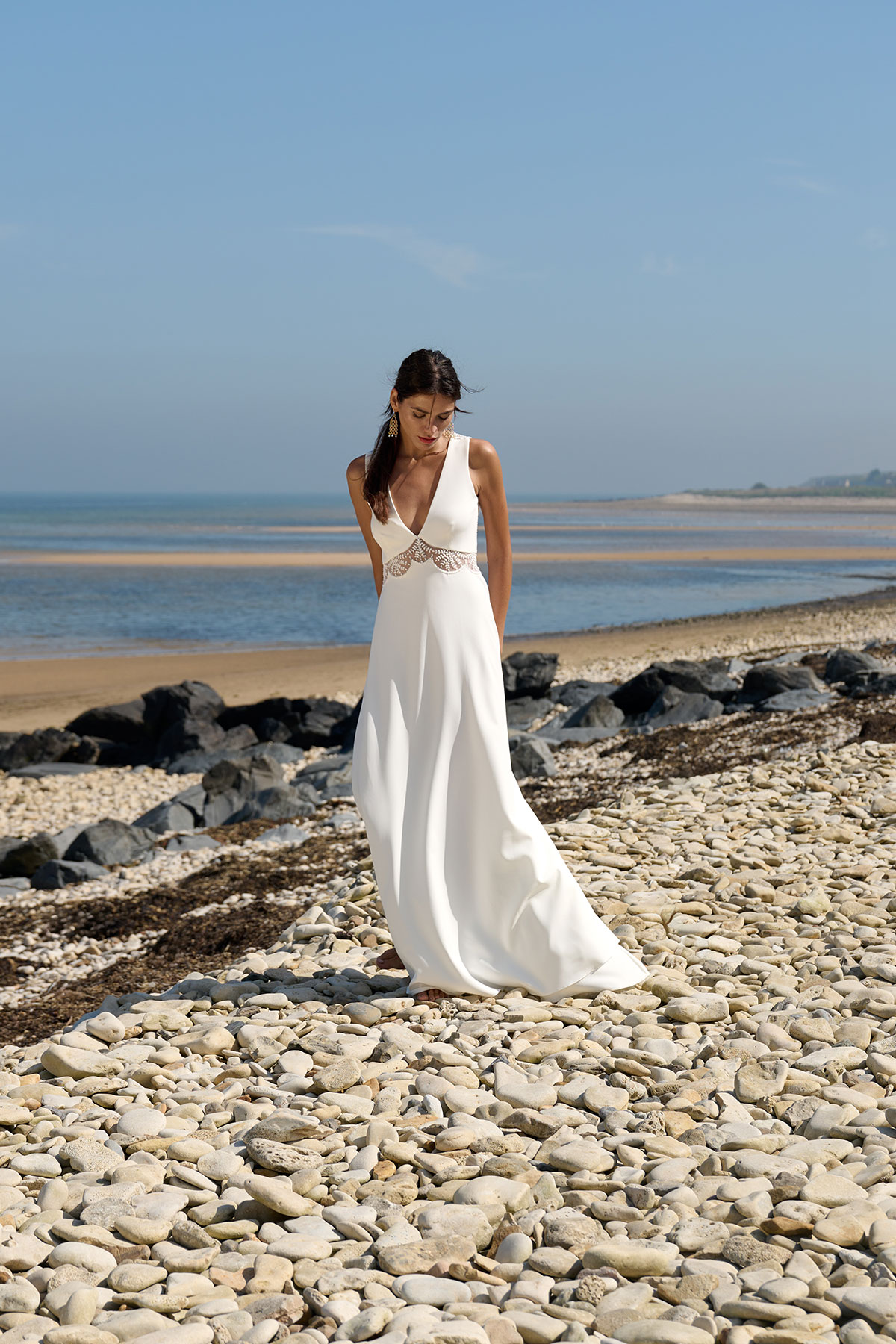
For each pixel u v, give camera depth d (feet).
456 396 12.79
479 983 13.39
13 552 218.38
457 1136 9.86
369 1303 7.67
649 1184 9.07
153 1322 7.56
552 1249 8.20
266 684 72.79
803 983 13.42
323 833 32.17
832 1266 7.78
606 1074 11.37
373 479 13.28
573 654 84.43
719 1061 11.29
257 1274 8.05
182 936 22.56
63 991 20.66
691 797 23.68
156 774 50.55
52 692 71.10
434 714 13.38
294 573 169.07
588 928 13.51
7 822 42.11
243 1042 12.76
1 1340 7.43
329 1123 10.54
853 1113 9.98
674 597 139.13
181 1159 9.94
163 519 470.39
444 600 13.34
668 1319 7.32
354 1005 13.30
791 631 91.86
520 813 13.46
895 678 39.34
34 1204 9.42
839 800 22.54
